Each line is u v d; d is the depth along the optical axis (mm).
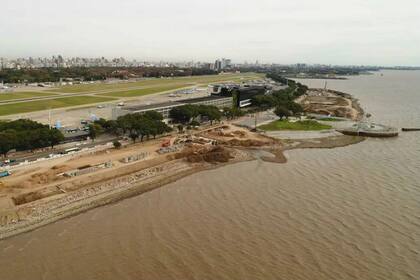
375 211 73688
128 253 57562
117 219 69750
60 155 106812
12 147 103250
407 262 55781
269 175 98188
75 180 86688
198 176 97500
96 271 52719
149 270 53125
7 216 68250
